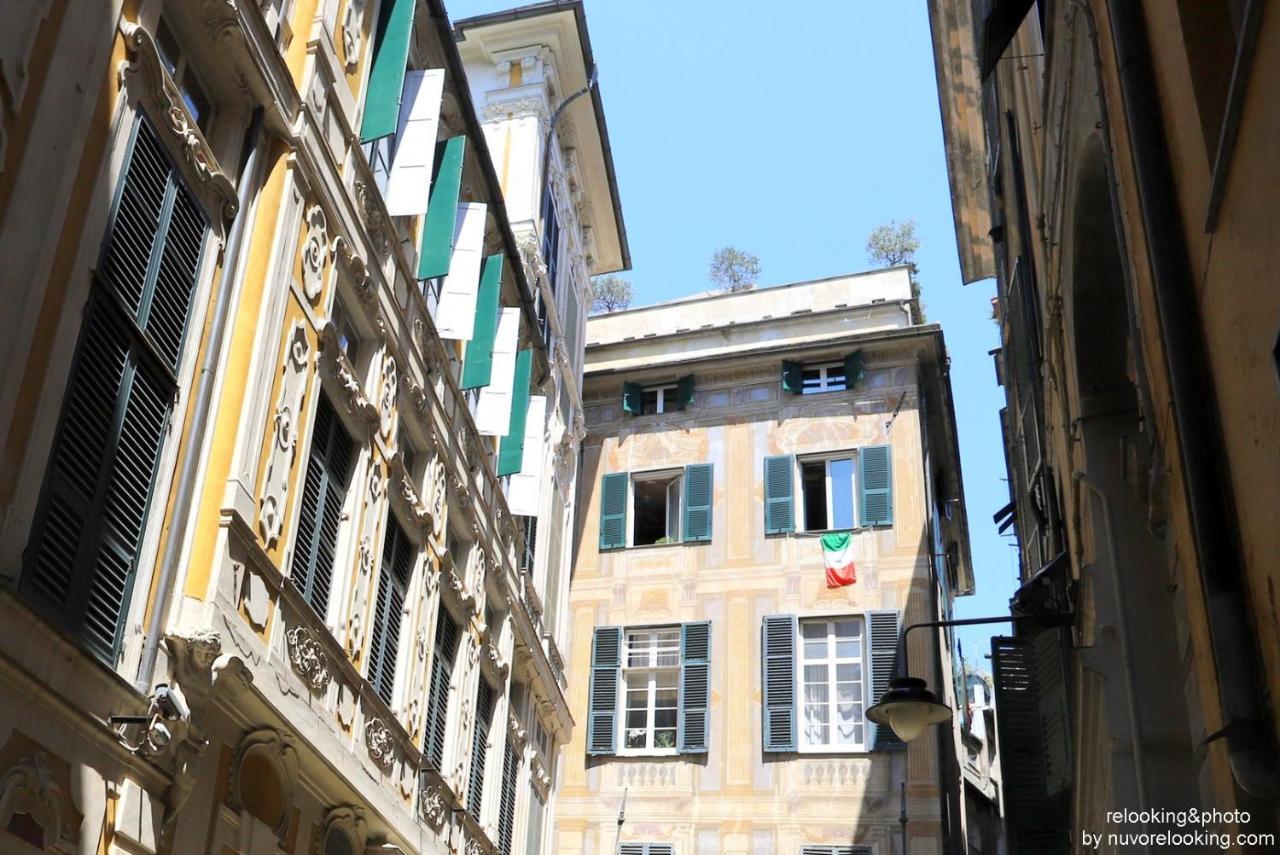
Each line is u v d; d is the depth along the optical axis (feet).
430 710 53.52
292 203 39.60
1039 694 45.39
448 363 56.65
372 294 46.47
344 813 41.60
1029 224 49.32
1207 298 18.79
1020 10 34.99
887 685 83.25
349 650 43.32
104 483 29.35
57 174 27.40
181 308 33.81
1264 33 15.10
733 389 97.50
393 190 49.96
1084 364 35.09
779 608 87.97
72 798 26.73
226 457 35.06
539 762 73.97
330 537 43.09
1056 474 49.32
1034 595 45.62
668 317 107.14
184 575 32.76
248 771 36.06
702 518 92.79
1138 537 33.12
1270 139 14.94
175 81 35.09
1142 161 20.89
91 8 29.14
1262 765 16.61
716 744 84.94
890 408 92.79
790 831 80.94
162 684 30.60
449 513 56.95
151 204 32.19
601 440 98.89
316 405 41.57
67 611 27.58
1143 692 31.14
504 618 66.18
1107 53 25.02
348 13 46.65
